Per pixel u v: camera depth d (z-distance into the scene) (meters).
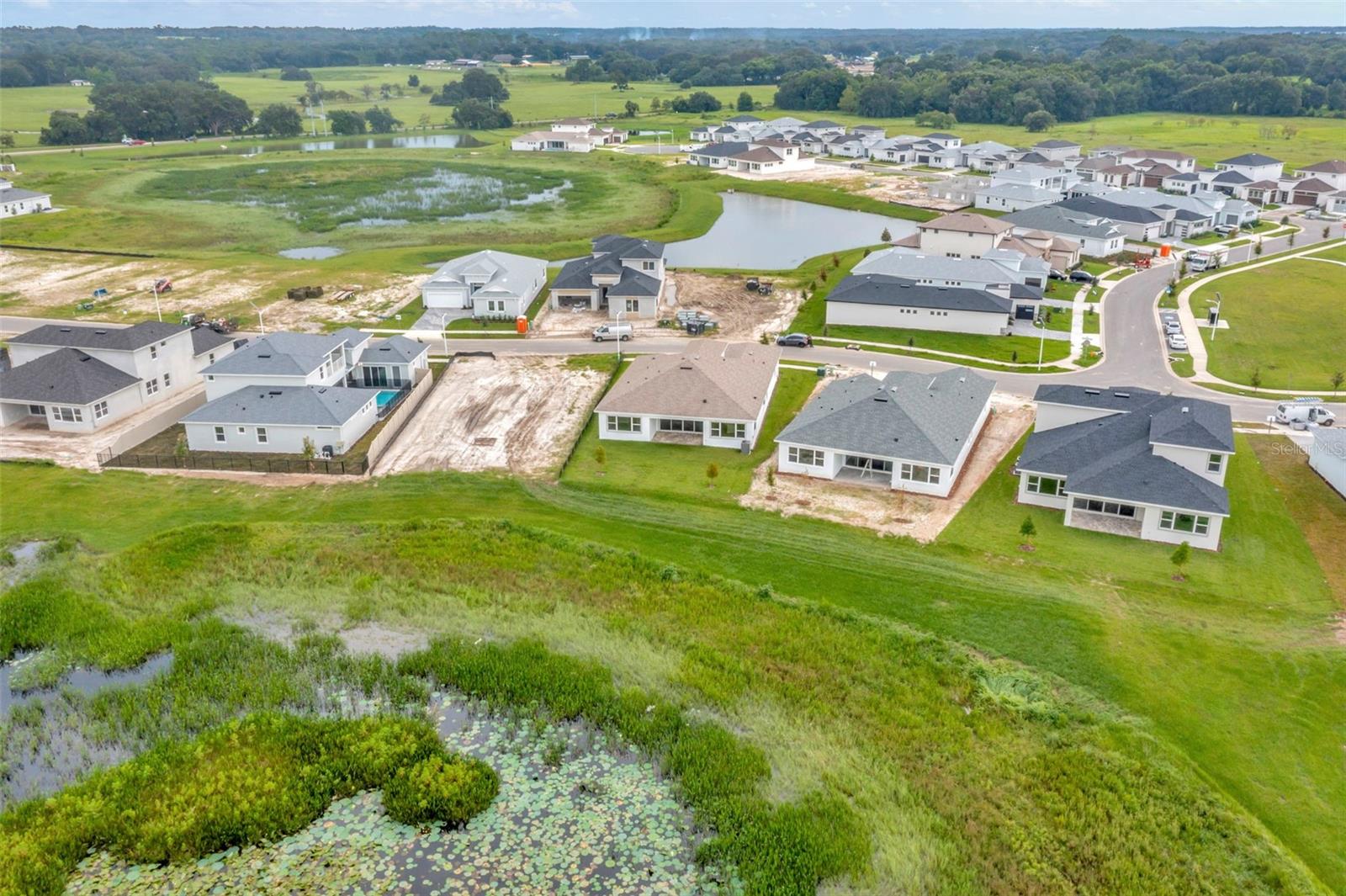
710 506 60.31
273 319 98.44
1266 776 37.12
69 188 175.75
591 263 105.56
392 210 163.25
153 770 38.22
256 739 40.00
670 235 142.38
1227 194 167.25
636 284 99.12
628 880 33.41
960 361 86.25
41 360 72.75
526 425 72.94
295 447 67.25
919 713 41.19
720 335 93.50
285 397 68.69
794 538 55.88
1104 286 112.62
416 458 67.50
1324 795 36.12
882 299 95.81
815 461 63.97
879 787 37.16
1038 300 99.06
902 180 186.75
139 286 110.75
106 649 46.09
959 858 33.84
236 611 49.53
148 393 76.06
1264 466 64.69
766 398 73.44
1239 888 32.25
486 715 42.12
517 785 38.06
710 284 112.12
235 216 157.38
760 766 38.16
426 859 34.47
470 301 101.94
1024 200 153.00
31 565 53.25
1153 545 54.56
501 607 49.69
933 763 38.38
